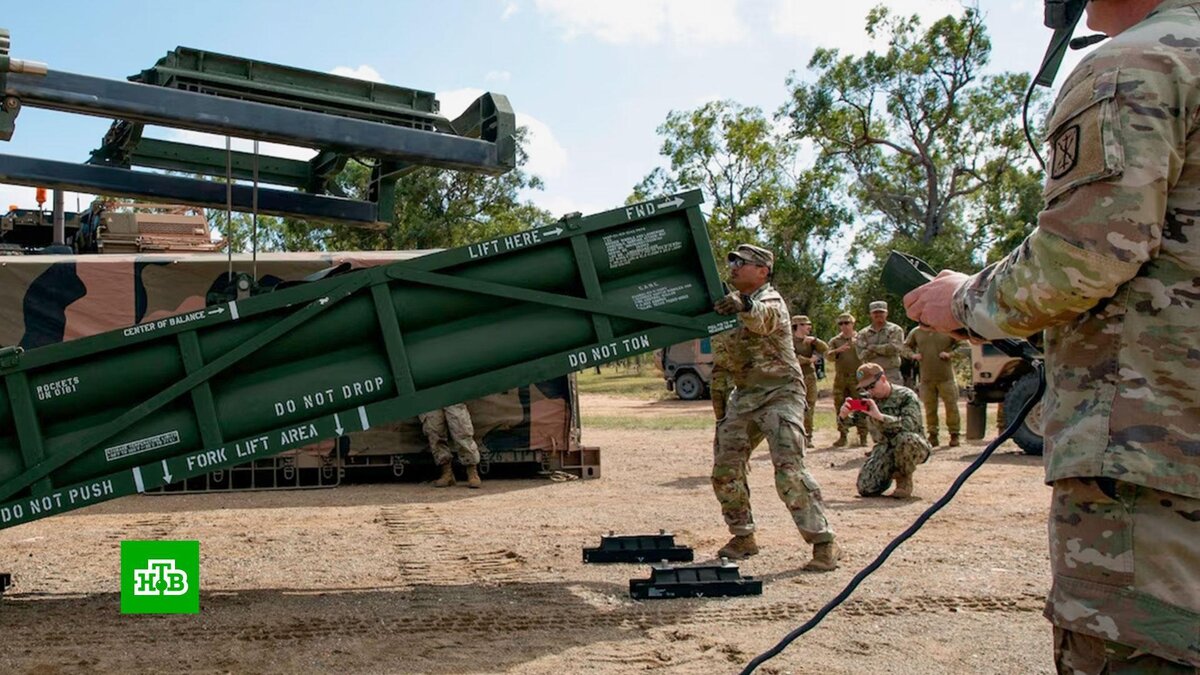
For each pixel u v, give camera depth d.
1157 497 1.94
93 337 4.91
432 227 38.97
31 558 6.93
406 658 4.52
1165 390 1.95
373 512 9.09
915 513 8.57
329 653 4.60
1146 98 1.92
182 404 5.08
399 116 5.80
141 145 6.40
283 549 7.22
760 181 45.78
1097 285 1.92
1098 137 1.93
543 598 5.64
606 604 5.50
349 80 5.67
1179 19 2.00
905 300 2.43
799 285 45.66
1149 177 1.89
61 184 6.01
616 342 5.42
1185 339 1.94
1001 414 13.33
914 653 4.56
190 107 5.11
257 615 5.27
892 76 43.03
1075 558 2.02
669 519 8.53
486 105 5.86
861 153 46.56
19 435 4.86
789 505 6.31
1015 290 2.05
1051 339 2.16
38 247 12.54
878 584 5.89
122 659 4.50
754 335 6.42
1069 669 2.05
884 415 9.36
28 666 4.38
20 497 4.89
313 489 10.77
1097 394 2.02
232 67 5.42
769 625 5.06
